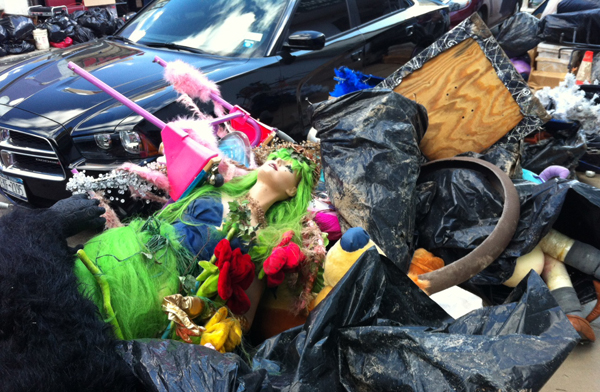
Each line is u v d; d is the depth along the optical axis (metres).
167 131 2.29
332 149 2.68
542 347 1.45
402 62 5.64
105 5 11.45
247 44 4.41
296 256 1.95
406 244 2.47
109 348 1.45
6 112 3.67
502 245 2.42
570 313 2.61
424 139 3.33
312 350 1.60
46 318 1.36
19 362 1.29
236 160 2.60
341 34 4.95
